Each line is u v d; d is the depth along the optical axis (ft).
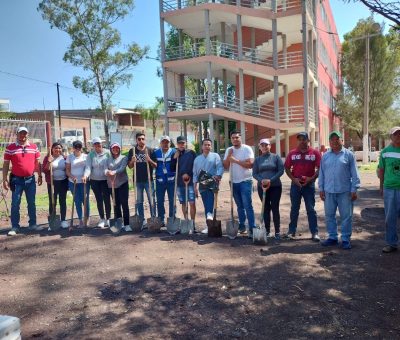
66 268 19.04
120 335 12.44
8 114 133.59
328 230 21.65
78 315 13.94
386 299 14.49
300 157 22.54
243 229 24.63
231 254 20.34
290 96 83.46
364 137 79.87
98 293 15.84
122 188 26.58
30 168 27.35
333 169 21.03
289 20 72.64
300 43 82.99
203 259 19.65
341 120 133.69
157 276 17.48
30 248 22.85
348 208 20.93
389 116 117.50
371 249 20.65
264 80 84.38
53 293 16.01
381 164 20.21
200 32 87.40
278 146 72.79
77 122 150.30
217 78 91.86
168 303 14.71
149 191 26.37
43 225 29.37
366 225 26.27
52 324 13.33
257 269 17.99
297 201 23.07
